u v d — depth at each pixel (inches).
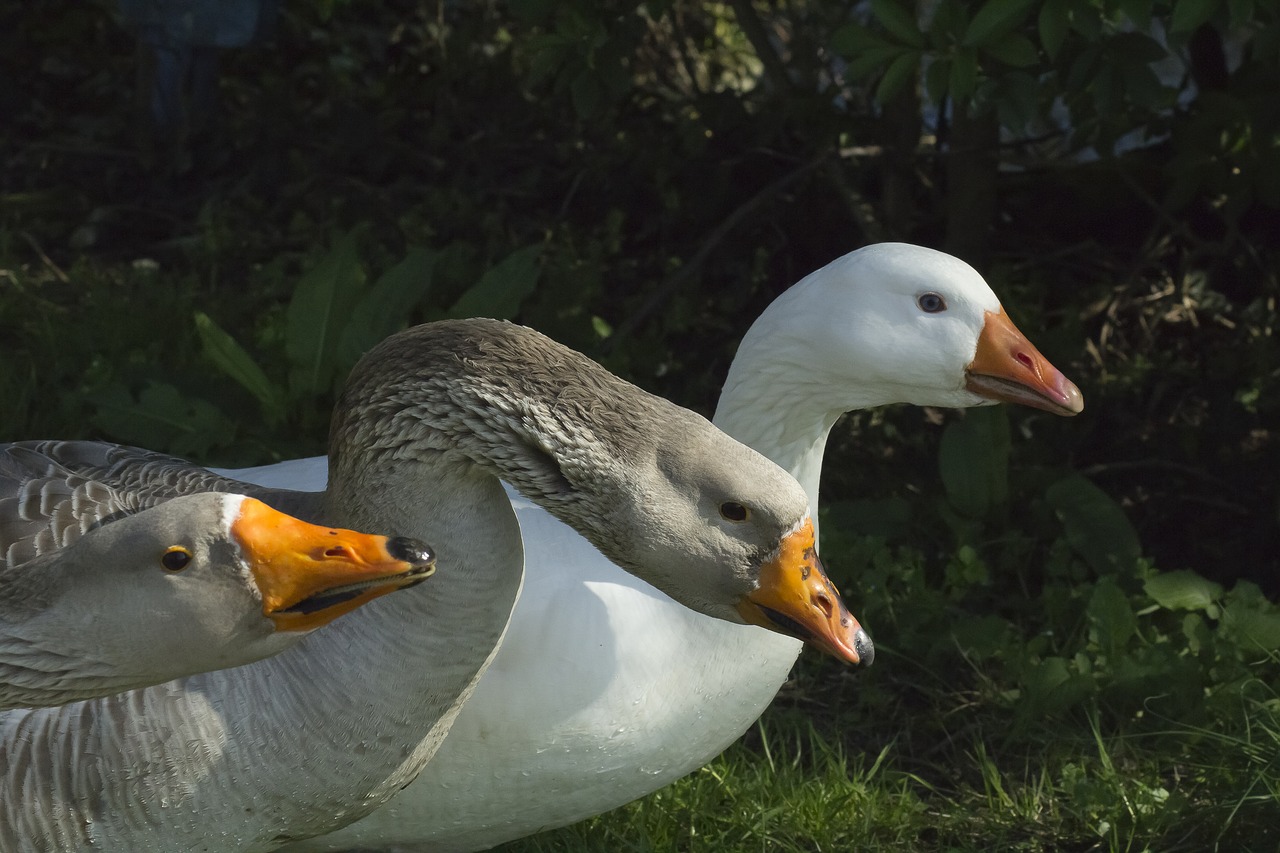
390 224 500.1
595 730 220.1
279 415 359.9
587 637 215.5
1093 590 324.2
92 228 499.5
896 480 386.6
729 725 238.1
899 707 313.0
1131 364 431.5
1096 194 490.9
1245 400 423.2
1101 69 346.3
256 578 149.2
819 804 276.2
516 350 180.7
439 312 403.5
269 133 540.4
